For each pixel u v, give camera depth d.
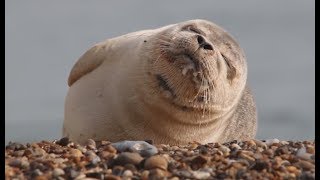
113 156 30.75
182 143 43.22
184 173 28.25
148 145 32.84
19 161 28.70
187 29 41.72
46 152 31.88
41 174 27.52
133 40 43.09
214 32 42.41
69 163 29.56
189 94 39.59
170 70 39.12
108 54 43.56
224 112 43.12
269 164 29.47
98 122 42.31
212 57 39.38
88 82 43.66
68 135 44.75
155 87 39.72
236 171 28.83
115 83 41.84
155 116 40.88
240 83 43.06
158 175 27.70
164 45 39.53
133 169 28.69
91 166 29.17
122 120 41.66
